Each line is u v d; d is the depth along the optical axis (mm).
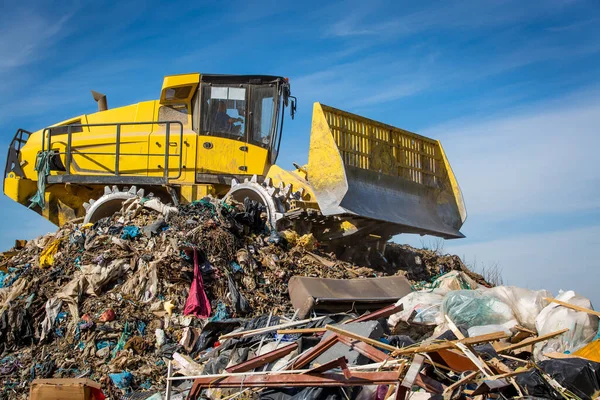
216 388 7219
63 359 9305
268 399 6863
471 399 6156
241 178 14109
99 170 14664
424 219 13953
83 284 10211
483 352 7020
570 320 8234
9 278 10852
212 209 12141
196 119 14391
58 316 9922
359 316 9508
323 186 12367
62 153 14914
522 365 7137
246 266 11047
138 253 10773
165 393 7961
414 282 12906
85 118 15273
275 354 7609
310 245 12320
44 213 15102
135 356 9250
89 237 11336
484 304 9172
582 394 6336
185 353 9289
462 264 14953
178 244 10750
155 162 14320
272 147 14484
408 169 14172
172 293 10242
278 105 14516
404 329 9539
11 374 9133
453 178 14906
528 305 9125
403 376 6336
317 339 7656
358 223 12773
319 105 12586
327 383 6566
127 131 14734
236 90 14438
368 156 13273
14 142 16000
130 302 10078
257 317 9578
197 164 14102
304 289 9852
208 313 10039
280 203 12711
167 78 14391
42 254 11203
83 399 7242
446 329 9047
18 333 9695
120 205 13359
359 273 12023
